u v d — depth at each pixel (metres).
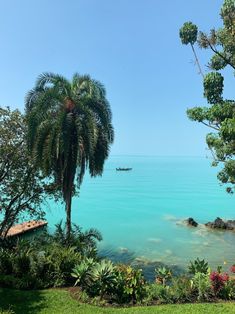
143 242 39.38
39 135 26.16
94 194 81.25
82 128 26.06
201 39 18.78
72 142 26.42
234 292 17.34
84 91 28.31
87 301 16.77
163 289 17.11
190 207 64.75
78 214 57.16
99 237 27.94
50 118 26.81
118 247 37.25
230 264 31.44
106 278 17.16
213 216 56.47
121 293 17.06
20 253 21.11
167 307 15.91
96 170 27.48
